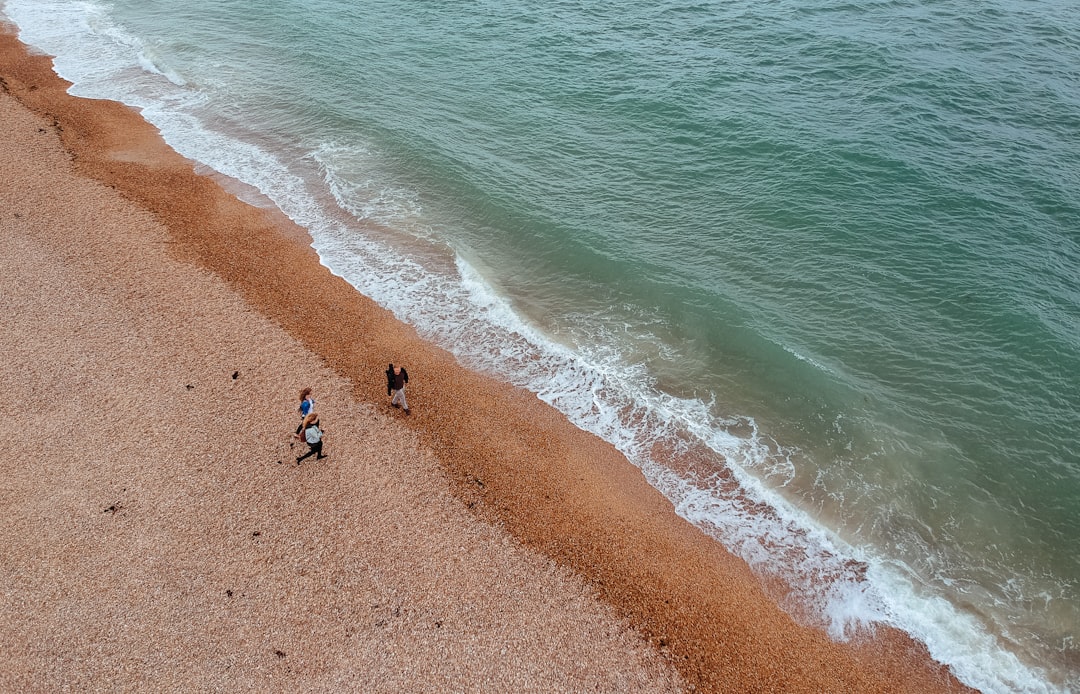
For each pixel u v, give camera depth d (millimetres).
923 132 37406
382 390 23328
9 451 19703
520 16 55031
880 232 30906
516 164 36656
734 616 17922
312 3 58156
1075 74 43094
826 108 40250
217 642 15703
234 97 42969
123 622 15906
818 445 22719
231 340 24531
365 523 18719
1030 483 21250
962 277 28266
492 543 18625
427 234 32062
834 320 26969
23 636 15453
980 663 17375
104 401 21547
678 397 24516
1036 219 31125
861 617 18359
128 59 47625
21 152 34531
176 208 31953
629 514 20453
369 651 15789
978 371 24625
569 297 28797
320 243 31078
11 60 45812
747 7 55406
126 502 18625
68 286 26109
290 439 20922
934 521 20547
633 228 32094
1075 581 19016
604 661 16203
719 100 41750
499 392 24328
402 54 48875
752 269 29547
